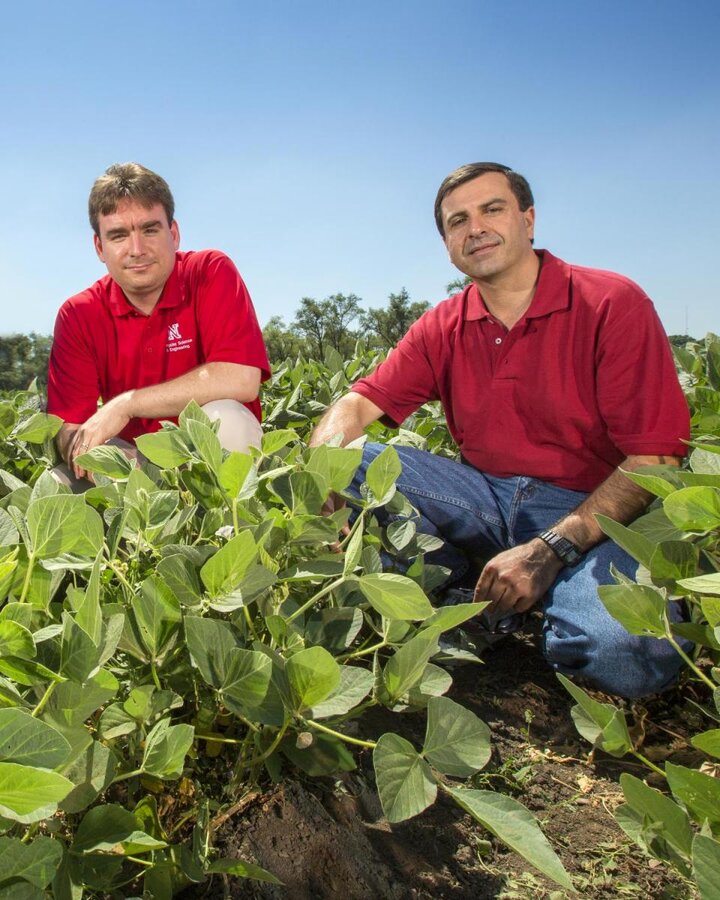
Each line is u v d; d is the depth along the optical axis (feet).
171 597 5.16
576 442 9.04
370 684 5.08
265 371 11.93
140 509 6.14
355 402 10.34
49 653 4.53
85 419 11.84
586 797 6.50
